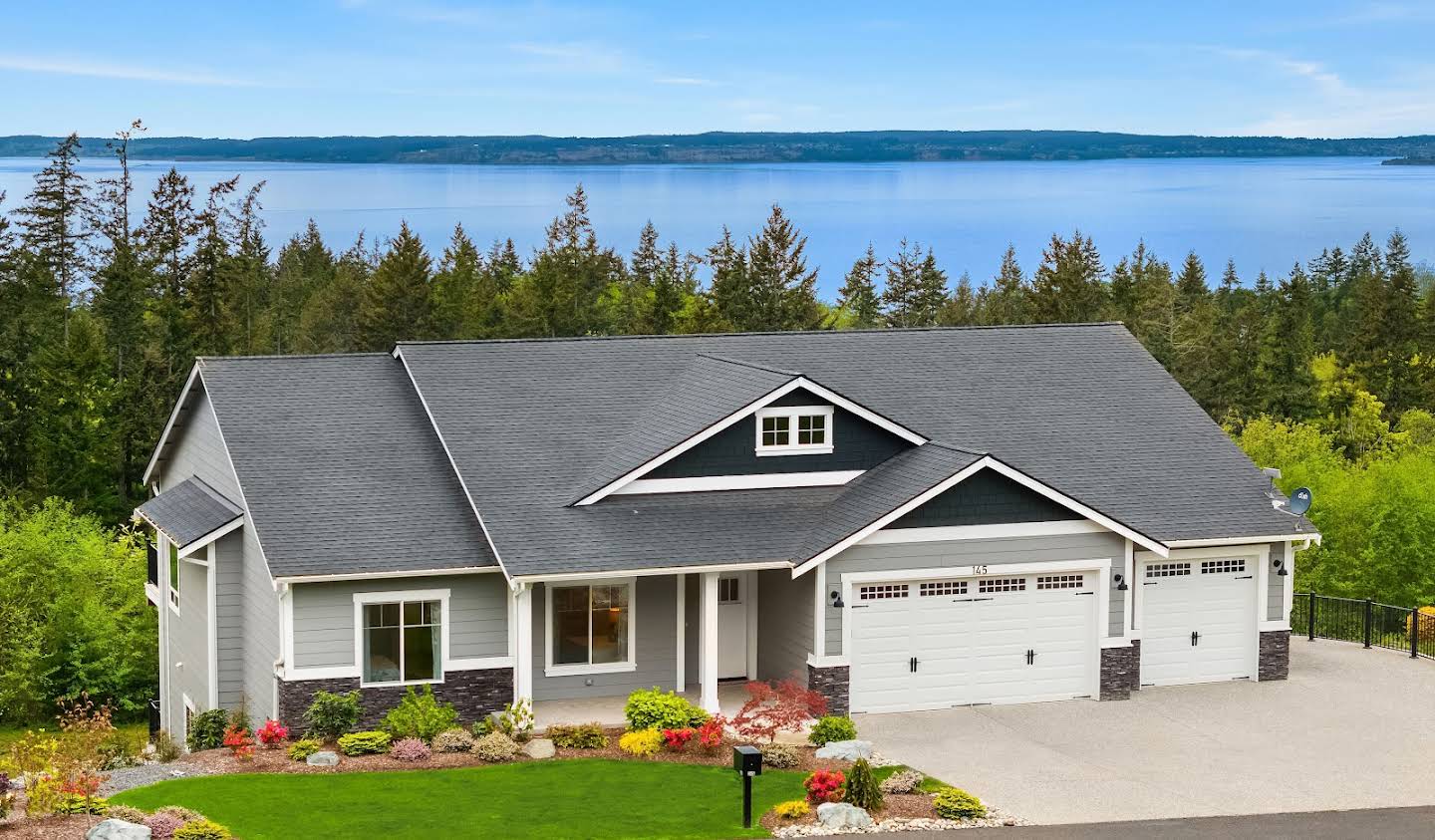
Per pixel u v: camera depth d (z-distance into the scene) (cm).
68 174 8681
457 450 2873
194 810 2016
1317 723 2683
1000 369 3375
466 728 2616
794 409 2891
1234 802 2194
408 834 1952
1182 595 2978
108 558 4116
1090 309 9381
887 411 3138
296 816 2017
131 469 6238
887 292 10944
